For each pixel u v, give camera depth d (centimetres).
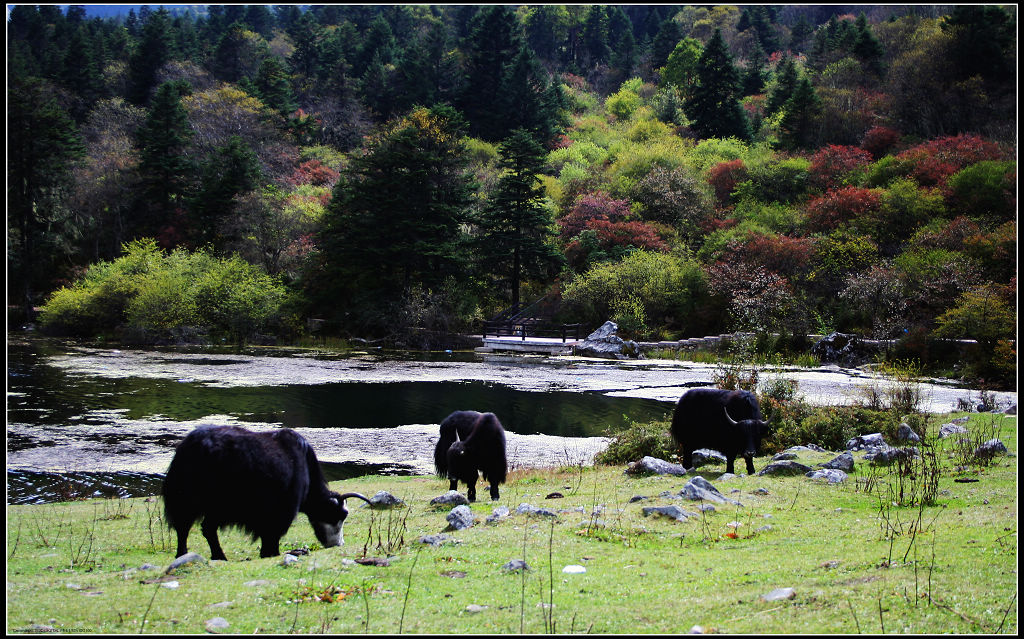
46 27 9550
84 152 5584
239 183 5194
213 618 487
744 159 6506
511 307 4853
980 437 1316
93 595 558
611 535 741
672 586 562
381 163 4616
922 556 610
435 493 1141
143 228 5516
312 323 4562
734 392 1198
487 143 7512
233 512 718
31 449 1631
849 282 3794
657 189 5466
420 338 4234
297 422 1984
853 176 5347
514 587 566
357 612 507
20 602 539
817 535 724
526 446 1711
